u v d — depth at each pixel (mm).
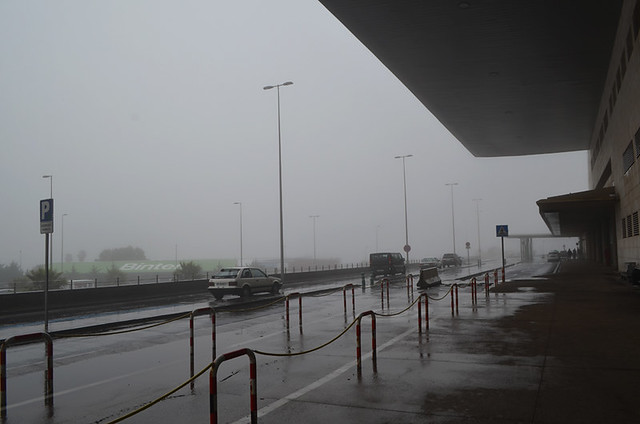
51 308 21625
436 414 5906
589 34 22359
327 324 13875
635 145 22078
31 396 7254
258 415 6027
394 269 42281
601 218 45094
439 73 26672
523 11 19562
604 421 5586
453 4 18766
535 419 5676
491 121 37625
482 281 31016
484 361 8547
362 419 5801
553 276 31516
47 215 12484
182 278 44531
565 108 34531
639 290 20812
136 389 7539
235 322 14914
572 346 9648
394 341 10625
